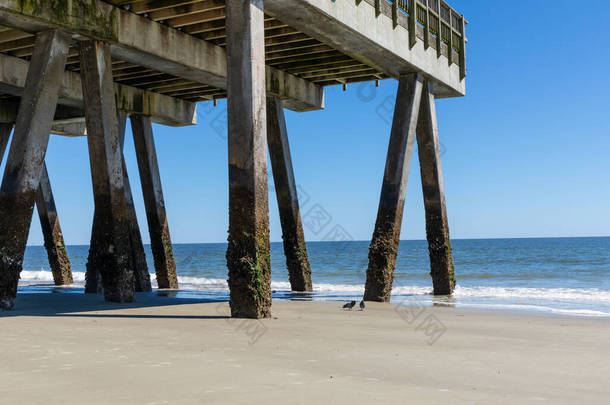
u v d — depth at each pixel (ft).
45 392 16.74
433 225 57.06
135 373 19.38
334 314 39.09
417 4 52.80
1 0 34.94
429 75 55.01
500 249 280.10
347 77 63.31
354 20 43.14
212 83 55.06
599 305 51.39
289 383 18.33
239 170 34.04
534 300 55.52
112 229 42.47
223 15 45.01
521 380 19.76
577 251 246.27
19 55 51.01
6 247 37.04
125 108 61.41
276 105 60.54
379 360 22.81
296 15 40.19
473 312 43.16
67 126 73.77
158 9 43.60
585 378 20.21
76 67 55.52
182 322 32.60
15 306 41.55
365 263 166.61
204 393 16.88
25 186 37.40
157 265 65.77
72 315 35.86
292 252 62.44
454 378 19.84
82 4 39.86
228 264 34.78
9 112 66.18
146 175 64.90
